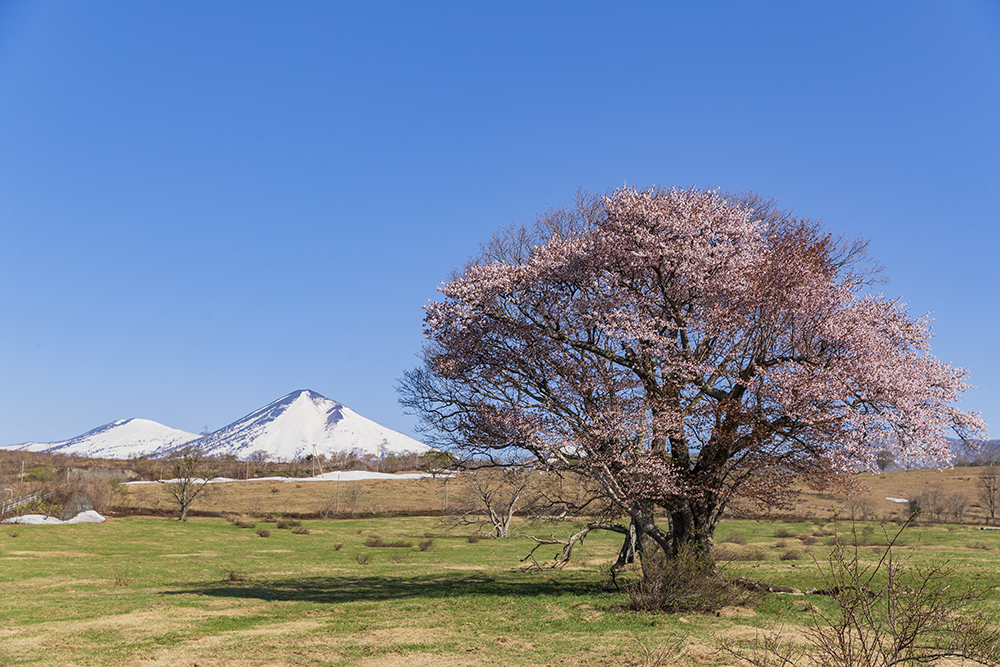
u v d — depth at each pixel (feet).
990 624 37.73
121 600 78.64
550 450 67.00
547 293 68.90
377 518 293.02
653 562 60.64
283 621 59.72
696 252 64.59
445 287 69.05
